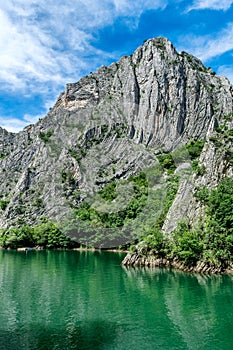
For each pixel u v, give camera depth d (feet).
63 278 147.13
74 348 70.44
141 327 84.48
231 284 134.00
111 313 95.91
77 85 320.50
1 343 73.05
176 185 207.31
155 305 104.22
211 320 90.84
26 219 356.38
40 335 78.28
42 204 354.13
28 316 92.43
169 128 427.74
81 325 85.20
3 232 342.23
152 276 150.41
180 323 87.92
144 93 442.50
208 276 149.59
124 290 124.16
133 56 502.79
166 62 481.46
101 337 77.15
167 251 174.29
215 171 199.93
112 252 246.88
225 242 160.35
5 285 131.95
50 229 293.84
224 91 491.31
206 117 447.83
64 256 233.96
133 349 70.85
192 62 543.80
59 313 95.50
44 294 117.50
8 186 520.83
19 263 198.18
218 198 174.60
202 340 76.64
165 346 72.59
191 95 466.70
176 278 145.89
